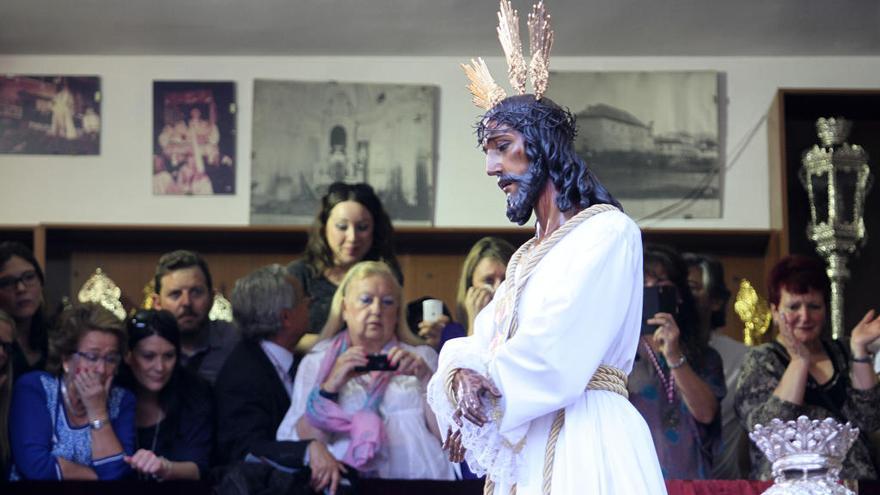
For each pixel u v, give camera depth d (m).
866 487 6.12
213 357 7.33
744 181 8.55
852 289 8.37
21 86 8.68
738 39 8.49
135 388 6.59
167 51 8.70
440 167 8.61
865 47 8.55
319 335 6.84
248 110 8.69
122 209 8.61
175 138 8.66
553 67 8.62
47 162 8.66
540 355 3.64
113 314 6.54
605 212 3.80
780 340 6.66
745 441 6.80
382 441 6.34
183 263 7.35
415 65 8.71
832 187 8.27
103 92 8.70
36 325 7.09
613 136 8.57
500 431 3.68
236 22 8.38
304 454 6.21
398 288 6.76
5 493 6.26
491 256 7.07
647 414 6.53
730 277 8.44
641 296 3.84
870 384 6.45
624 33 8.43
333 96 8.67
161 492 6.28
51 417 6.41
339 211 7.52
